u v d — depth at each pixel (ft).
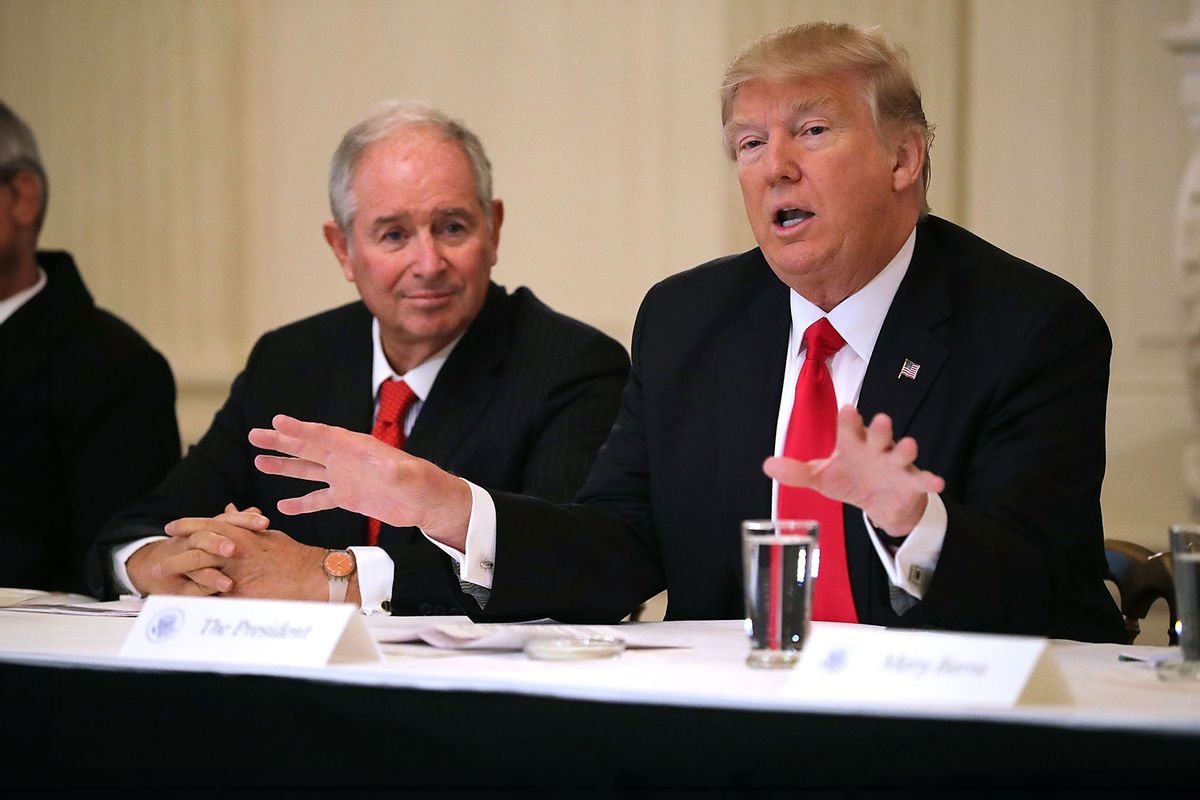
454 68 26.20
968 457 10.82
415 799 7.02
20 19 26.37
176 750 7.49
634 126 25.76
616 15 25.77
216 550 11.81
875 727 6.36
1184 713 6.27
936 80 25.32
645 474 12.23
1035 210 25.22
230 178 26.20
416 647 8.55
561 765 6.77
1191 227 24.04
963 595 9.13
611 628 9.86
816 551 7.91
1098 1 24.89
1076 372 10.81
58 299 17.70
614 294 25.90
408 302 14.32
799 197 10.97
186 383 25.99
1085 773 6.15
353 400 14.96
